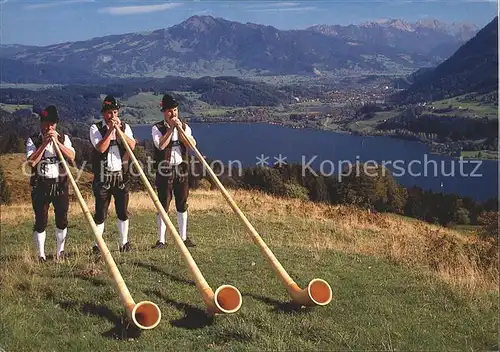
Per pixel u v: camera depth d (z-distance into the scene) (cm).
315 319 653
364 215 1712
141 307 619
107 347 582
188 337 605
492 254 1073
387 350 588
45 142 898
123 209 948
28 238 1266
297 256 963
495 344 641
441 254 1076
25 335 609
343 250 1069
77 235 1220
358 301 726
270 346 577
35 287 745
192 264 708
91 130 919
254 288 764
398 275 880
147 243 1034
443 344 629
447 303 755
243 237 1148
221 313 641
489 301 788
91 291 727
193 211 1541
